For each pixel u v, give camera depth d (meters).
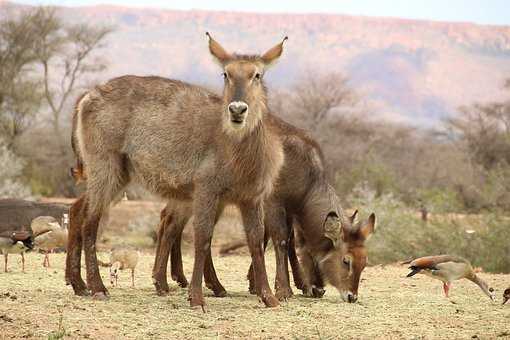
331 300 15.66
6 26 64.94
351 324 12.80
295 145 15.98
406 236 27.44
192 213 15.70
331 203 16.00
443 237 26.92
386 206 28.89
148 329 12.12
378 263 27.14
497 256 26.03
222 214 15.81
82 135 15.47
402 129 88.00
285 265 16.02
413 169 72.44
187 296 15.55
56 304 13.72
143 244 33.19
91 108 15.33
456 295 16.62
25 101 62.00
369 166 52.88
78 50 81.94
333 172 64.56
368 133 81.44
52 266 20.00
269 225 16.06
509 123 80.56
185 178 14.40
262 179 13.97
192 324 12.55
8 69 63.16
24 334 11.52
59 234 19.80
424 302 15.28
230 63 13.60
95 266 15.01
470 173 61.22
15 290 15.55
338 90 84.19
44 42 69.75
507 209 29.03
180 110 14.64
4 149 46.53
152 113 14.84
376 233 27.39
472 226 27.83
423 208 29.78
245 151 13.67
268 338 11.73
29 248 18.56
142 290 16.45
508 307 14.72
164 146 14.57
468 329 12.54
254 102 13.53
